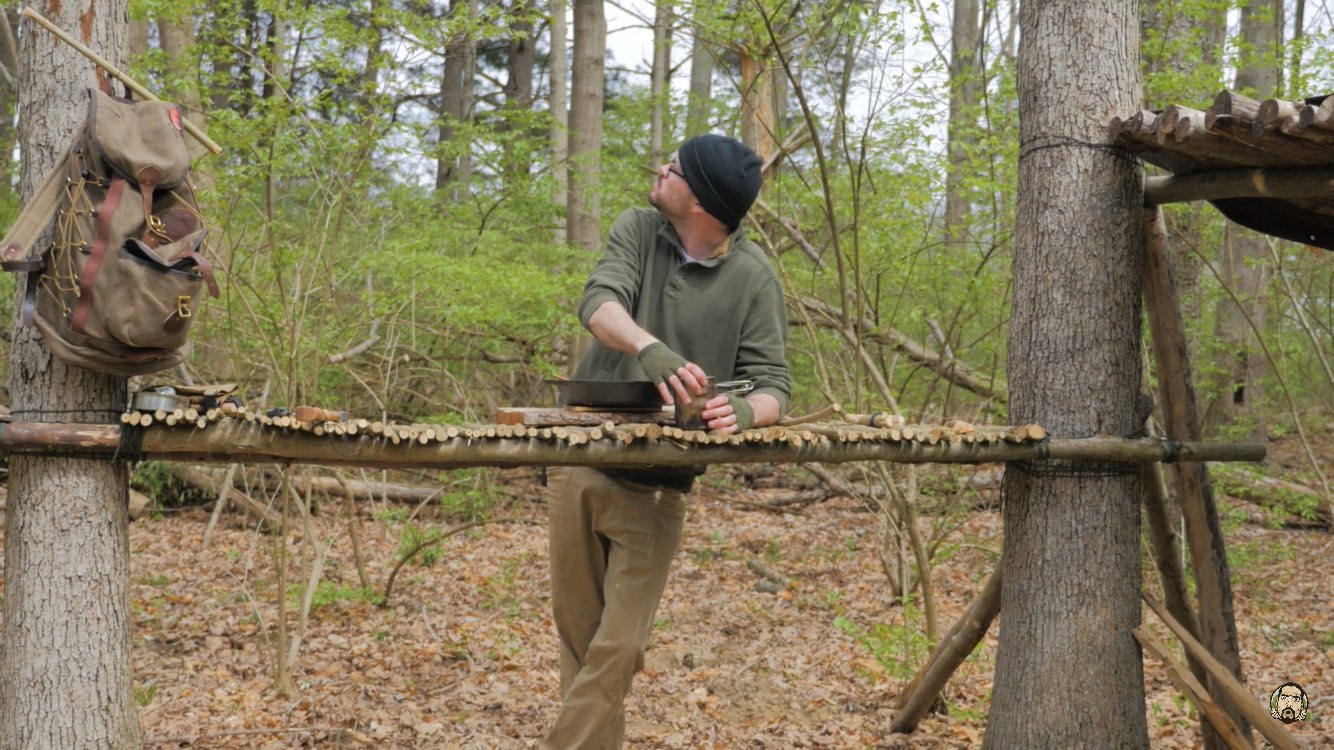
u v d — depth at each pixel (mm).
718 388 2762
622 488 2871
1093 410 3105
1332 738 4027
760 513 9266
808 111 4309
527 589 6621
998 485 7988
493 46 16969
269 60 5062
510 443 2527
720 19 4969
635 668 2887
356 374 6844
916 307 6289
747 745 4043
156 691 4543
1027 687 3166
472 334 7648
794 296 5402
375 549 7512
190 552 7238
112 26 2713
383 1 4797
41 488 2561
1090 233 3109
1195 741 3998
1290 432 10156
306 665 5035
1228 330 7766
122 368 2453
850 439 2805
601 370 2977
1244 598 6559
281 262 5168
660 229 2934
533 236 9250
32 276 2465
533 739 4059
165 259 2363
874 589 6703
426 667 5039
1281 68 5875
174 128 2449
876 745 4004
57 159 2578
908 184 5668
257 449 2426
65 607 2566
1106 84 3121
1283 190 2746
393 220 6922
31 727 2553
